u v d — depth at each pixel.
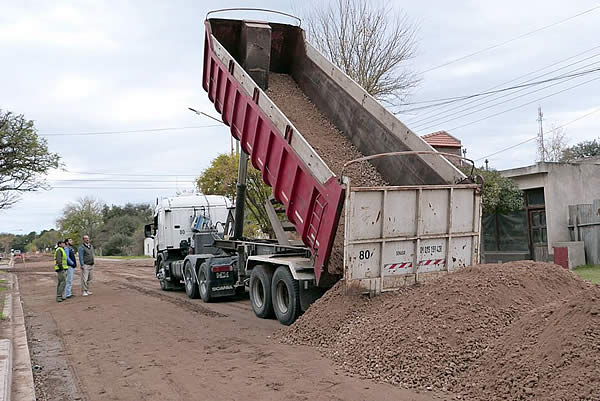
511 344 5.88
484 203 20.34
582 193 21.30
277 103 12.27
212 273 13.70
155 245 18.80
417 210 8.34
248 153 11.27
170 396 5.99
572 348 5.25
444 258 8.62
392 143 9.98
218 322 10.74
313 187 8.71
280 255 11.05
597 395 4.67
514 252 21.42
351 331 7.52
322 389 5.95
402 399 5.52
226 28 13.48
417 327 6.66
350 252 7.86
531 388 5.11
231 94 11.60
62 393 6.36
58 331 10.42
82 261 16.72
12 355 8.16
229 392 6.02
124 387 6.45
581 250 18.86
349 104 11.30
